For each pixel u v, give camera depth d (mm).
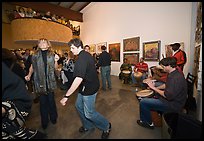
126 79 5074
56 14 7141
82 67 1376
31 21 5484
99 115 1674
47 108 1999
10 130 834
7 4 6418
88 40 8367
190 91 2184
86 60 1425
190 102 2148
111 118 2322
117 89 4266
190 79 2322
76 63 1425
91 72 1495
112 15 6559
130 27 5754
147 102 1870
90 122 1864
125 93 3801
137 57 5551
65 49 8555
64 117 2375
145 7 5078
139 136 1804
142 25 5262
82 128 1938
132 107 2793
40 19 5660
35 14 6281
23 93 888
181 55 3176
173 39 4340
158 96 2070
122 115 2434
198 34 2324
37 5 6352
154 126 2008
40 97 1908
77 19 8273
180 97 1674
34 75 1815
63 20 7699
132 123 2145
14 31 5805
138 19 5387
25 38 5566
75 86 1386
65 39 6879
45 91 1845
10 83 810
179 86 1639
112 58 6777
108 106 2861
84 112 1628
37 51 1805
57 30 6324
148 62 5133
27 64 2678
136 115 2426
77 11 8375
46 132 1914
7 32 6504
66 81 4320
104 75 4078
